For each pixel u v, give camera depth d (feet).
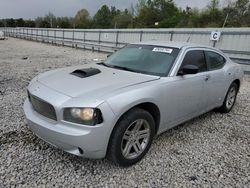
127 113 9.12
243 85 27.07
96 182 8.73
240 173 9.80
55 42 89.92
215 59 14.74
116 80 10.13
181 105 11.68
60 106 8.48
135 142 9.81
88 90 9.07
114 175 9.18
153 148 11.40
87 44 67.51
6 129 12.55
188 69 11.22
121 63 12.71
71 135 8.22
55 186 8.39
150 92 9.75
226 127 14.52
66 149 8.70
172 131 13.53
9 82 23.27
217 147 11.92
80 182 8.68
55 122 8.75
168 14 201.05
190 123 14.89
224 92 15.57
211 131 13.82
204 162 10.47
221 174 9.66
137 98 9.16
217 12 141.08
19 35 133.69
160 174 9.43
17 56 46.68
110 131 8.57
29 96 10.50
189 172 9.67
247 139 13.01
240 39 36.63
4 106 15.99
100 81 9.94
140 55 12.79
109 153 9.09
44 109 9.12
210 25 136.77
